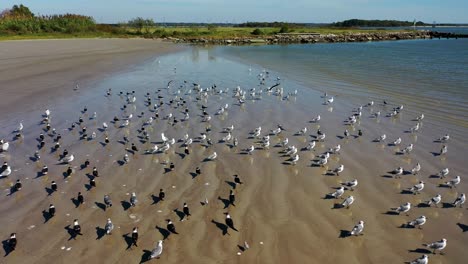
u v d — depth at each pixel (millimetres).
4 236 19984
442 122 38750
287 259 18422
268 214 22062
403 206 21906
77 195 24094
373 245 19500
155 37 175875
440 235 20359
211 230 20578
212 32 194500
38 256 18484
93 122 39375
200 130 36906
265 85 59094
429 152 31172
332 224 21172
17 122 38750
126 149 31875
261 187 25188
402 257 18672
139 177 26625
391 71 70875
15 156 30359
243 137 34906
